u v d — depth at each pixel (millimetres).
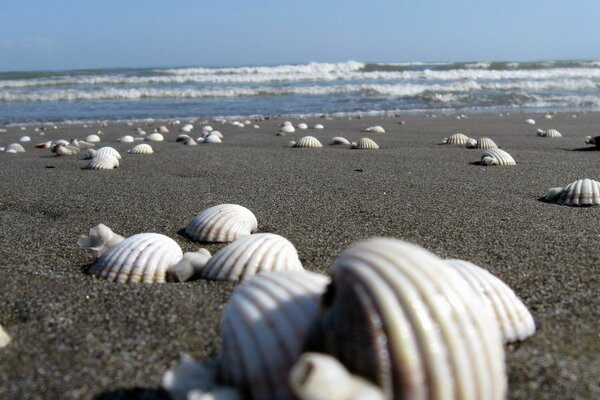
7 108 1082
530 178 360
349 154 489
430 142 589
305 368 77
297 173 387
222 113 997
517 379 113
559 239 215
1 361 121
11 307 152
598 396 107
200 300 155
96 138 641
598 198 274
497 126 755
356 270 89
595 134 658
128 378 115
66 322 141
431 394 82
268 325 97
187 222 255
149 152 508
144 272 174
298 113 996
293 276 107
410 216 259
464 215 258
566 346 127
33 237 233
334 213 267
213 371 102
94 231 196
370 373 83
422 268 90
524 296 159
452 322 87
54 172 412
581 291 161
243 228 227
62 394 109
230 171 398
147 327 138
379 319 84
